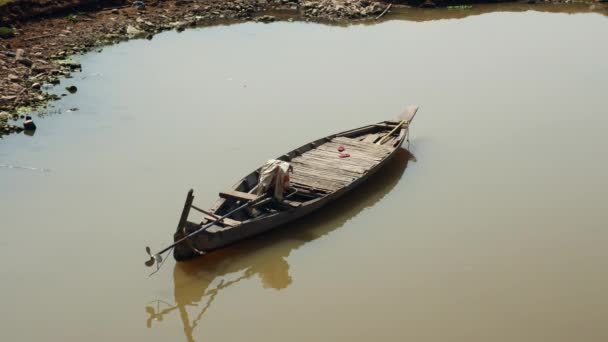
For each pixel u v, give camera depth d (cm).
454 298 1291
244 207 1452
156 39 2823
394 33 2950
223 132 1953
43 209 1559
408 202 1619
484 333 1202
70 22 2920
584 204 1587
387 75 2386
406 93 2225
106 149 1852
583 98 2183
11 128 1964
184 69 2458
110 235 1469
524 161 1788
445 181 1702
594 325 1223
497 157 1814
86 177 1705
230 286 1345
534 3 3541
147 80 2356
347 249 1448
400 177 1728
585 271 1366
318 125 2003
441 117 2052
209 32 2936
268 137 1923
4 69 2333
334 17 3206
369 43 2789
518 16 3272
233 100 2177
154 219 1527
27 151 1839
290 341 1190
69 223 1508
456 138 1922
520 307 1267
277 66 2484
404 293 1307
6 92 2175
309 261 1412
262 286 1345
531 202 1598
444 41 2822
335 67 2472
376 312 1258
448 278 1346
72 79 2366
